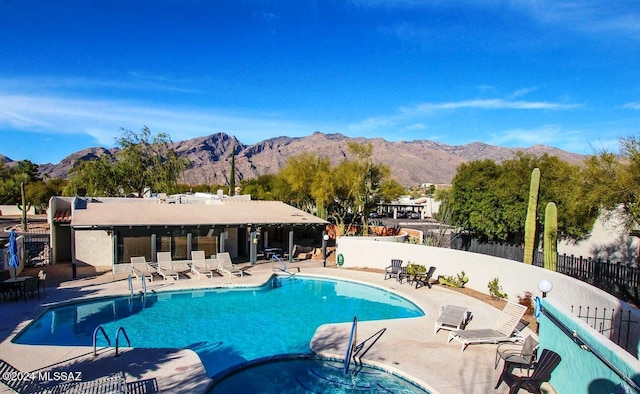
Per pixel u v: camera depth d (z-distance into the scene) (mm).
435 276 22438
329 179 37844
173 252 26047
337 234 37969
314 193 38000
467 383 10320
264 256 29109
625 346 9562
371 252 25562
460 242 33438
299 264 27047
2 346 12031
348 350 11516
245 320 16312
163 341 13906
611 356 7203
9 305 16375
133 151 49906
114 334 14500
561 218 25844
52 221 25812
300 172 41500
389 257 24828
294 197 45562
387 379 11039
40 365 10742
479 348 12617
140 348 11945
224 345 13594
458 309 15094
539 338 10969
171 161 51906
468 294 19359
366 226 37125
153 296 19297
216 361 12266
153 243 23469
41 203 68125
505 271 18203
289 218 27812
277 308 18094
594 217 21703
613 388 7141
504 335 12750
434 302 17969
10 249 18094
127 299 18672
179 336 14406
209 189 91750
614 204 18562
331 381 11008
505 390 9953
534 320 14961
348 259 26391
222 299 19406
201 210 27641
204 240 27281
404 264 24016
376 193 37531
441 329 14398
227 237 28750
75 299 17406
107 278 21750
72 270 22656
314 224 27812
